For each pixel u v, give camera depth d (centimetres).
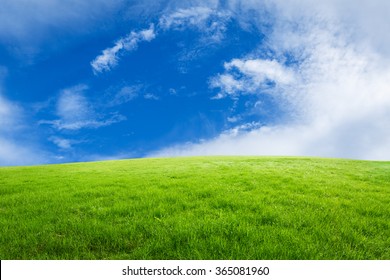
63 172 2405
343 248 510
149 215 726
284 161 3450
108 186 1344
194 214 741
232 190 1108
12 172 2519
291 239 540
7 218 754
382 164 3152
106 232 582
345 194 1064
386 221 693
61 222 686
